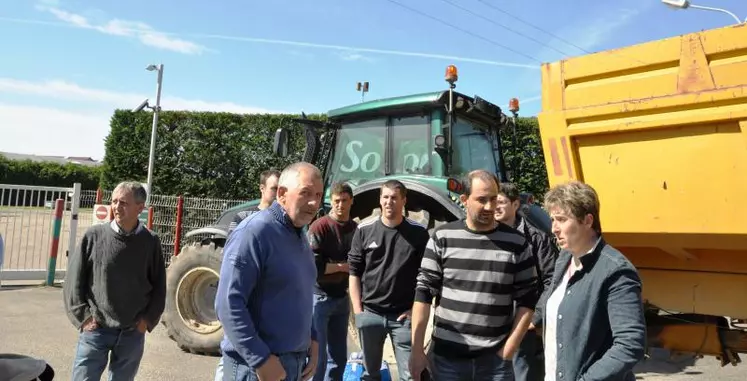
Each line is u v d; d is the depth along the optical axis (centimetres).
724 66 276
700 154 287
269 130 1339
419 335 274
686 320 348
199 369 470
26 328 565
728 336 336
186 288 530
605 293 193
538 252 339
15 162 3016
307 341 233
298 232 237
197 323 525
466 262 268
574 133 331
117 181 1342
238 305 207
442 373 269
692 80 286
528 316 264
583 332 195
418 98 480
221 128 1345
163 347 541
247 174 1342
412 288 332
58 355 479
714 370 514
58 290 793
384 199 337
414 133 494
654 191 304
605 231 325
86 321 296
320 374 370
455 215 426
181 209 877
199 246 532
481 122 563
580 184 209
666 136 299
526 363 331
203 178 1345
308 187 229
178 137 1340
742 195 274
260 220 224
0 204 838
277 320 219
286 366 219
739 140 274
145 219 866
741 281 323
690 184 291
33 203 863
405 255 332
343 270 374
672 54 294
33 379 190
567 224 203
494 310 263
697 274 340
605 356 186
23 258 923
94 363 296
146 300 309
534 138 1177
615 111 313
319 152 570
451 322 267
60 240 933
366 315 337
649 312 362
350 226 394
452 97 468
